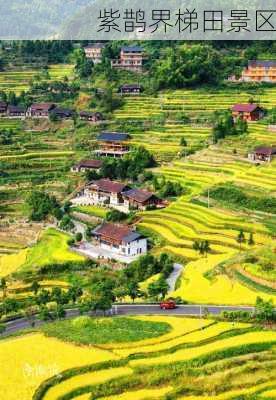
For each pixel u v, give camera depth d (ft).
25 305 406.00
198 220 540.93
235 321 331.57
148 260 469.57
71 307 395.96
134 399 262.88
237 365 283.18
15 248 578.25
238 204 558.97
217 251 486.38
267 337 307.17
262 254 440.86
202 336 311.27
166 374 276.21
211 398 263.70
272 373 278.26
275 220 522.47
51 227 602.44
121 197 635.25
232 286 399.24
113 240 522.47
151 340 307.58
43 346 306.55
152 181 652.89
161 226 547.49
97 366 284.82
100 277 478.18
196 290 398.83
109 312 370.73
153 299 395.34
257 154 649.20
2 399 261.44
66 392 267.39
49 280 488.02
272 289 389.39
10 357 295.69
